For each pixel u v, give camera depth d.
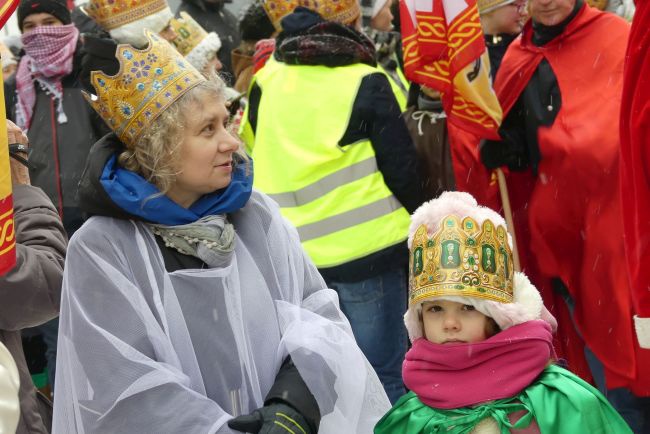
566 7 5.45
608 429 3.01
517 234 5.76
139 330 3.18
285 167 5.55
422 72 5.47
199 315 3.25
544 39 5.57
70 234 6.18
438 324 3.21
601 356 5.40
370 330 5.57
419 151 5.95
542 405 3.04
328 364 3.29
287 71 5.65
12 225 2.90
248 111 5.88
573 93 5.47
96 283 3.20
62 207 6.12
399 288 5.60
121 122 3.28
